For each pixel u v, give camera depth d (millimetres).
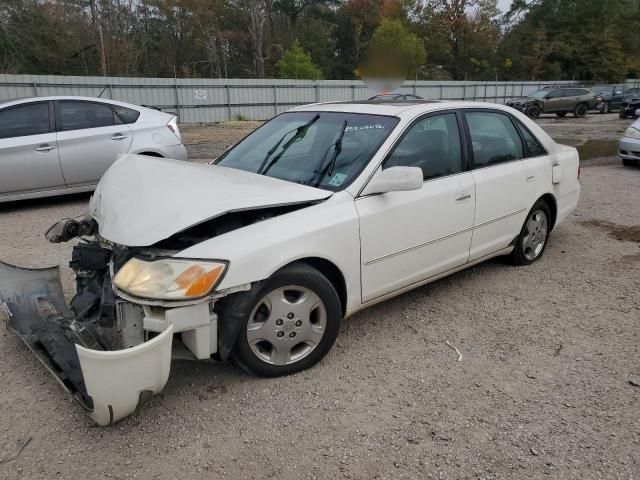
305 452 2564
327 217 3186
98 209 3324
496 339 3684
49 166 7445
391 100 4453
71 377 2848
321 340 3227
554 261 5230
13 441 2631
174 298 2641
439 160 3965
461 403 2947
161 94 27922
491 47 52938
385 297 3674
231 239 2859
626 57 52688
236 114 30422
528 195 4727
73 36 38219
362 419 2809
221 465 2477
